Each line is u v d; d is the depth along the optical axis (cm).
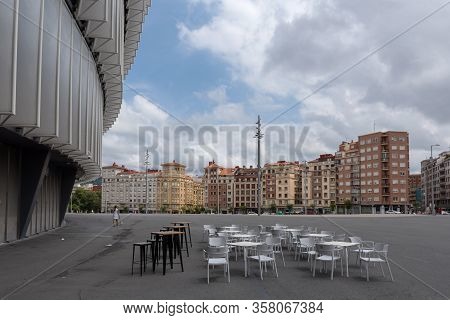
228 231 1741
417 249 1748
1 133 1789
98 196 12644
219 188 10281
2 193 2053
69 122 1923
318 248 1123
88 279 1089
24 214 2261
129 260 1455
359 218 4725
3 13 1333
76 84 2062
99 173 4550
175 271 1215
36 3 1541
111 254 1636
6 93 1348
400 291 947
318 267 1277
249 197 10425
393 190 11825
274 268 1217
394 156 11900
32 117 1533
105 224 3762
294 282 1048
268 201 9994
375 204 11925
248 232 1745
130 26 3356
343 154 12500
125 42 3672
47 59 1670
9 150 2119
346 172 12419
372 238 2275
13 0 1365
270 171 10006
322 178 12450
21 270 1236
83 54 2184
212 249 1064
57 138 1867
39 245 1980
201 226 3356
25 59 1488
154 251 1303
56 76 1745
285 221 3991
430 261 1402
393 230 2880
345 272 1190
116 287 987
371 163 12081
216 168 10169
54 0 1720
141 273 1144
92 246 1939
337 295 908
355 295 908
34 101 1541
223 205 10431
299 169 9844
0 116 1442
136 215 5834
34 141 1984
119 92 3459
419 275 1141
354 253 1591
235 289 967
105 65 2673
